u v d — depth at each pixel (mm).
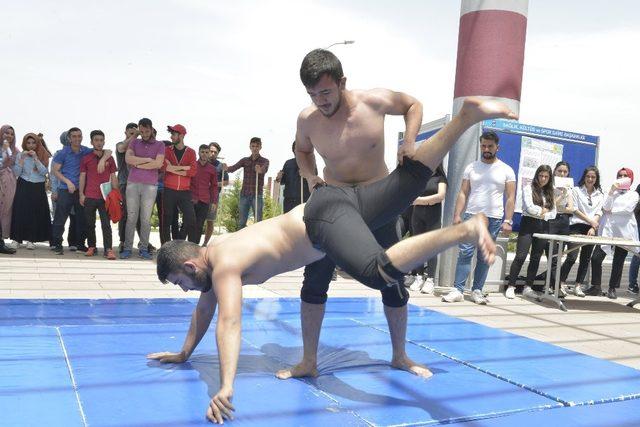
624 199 7152
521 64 6707
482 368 3357
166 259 2744
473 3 6492
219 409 2350
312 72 2510
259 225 2736
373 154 2768
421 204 6199
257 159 9594
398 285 3088
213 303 3059
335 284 6996
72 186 8094
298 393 2783
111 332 3803
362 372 3197
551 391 2957
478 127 6598
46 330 3760
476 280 6090
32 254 8062
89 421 2291
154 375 2932
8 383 2691
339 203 2514
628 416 2674
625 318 5664
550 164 7324
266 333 4039
